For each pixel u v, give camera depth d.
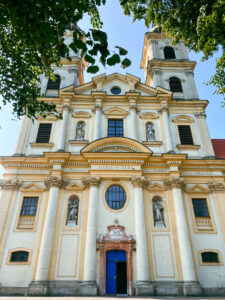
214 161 19.33
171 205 17.62
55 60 10.77
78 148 20.06
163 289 14.84
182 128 21.78
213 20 12.43
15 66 11.48
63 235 16.39
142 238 15.95
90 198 17.30
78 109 22.41
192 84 24.75
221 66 13.28
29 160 18.97
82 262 15.52
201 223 17.34
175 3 16.25
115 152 18.56
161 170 19.00
